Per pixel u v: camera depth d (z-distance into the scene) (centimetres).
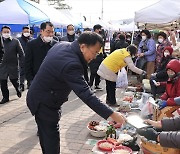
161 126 266
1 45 594
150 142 314
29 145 400
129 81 929
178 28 980
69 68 223
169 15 737
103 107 218
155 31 1088
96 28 732
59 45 249
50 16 1033
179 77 452
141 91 747
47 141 262
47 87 246
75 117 544
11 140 418
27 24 912
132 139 372
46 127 261
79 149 389
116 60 580
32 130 462
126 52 577
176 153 311
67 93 257
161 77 603
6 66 648
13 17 880
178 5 754
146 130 261
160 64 632
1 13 883
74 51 232
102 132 428
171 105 425
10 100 676
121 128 428
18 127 477
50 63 237
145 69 841
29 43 413
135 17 785
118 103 641
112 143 370
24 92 772
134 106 570
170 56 612
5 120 515
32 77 421
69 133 452
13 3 925
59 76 232
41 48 411
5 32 641
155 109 438
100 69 603
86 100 218
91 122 464
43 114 256
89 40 226
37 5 1037
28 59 415
